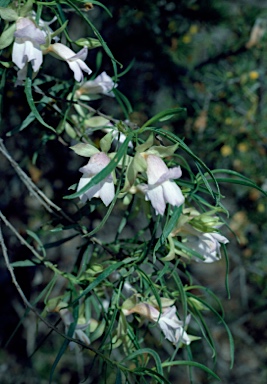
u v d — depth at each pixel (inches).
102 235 35.6
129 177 14.6
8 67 16.3
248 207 34.6
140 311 16.6
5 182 31.1
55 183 28.7
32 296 34.2
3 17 15.0
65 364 37.3
